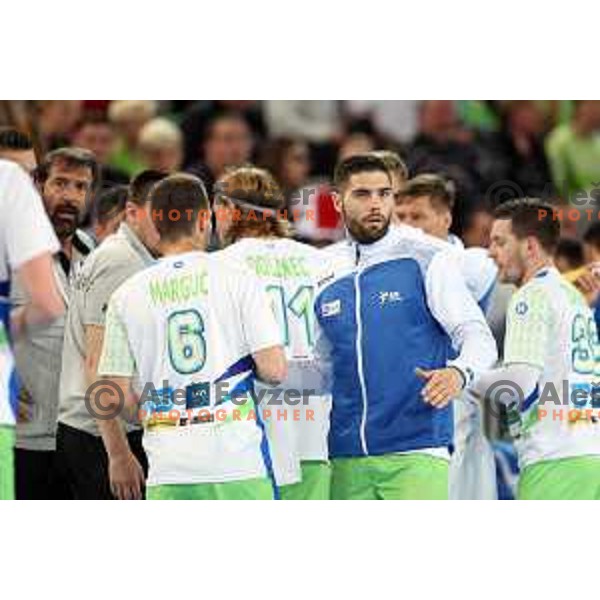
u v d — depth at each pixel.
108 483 22.73
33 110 32.66
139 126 35.19
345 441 21.25
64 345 22.94
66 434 22.80
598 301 24.88
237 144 36.25
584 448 21.70
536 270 22.58
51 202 24.41
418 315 21.11
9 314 18.25
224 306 19.52
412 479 20.84
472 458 24.09
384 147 37.94
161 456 19.58
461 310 20.75
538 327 21.34
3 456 18.03
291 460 22.20
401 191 24.72
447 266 21.02
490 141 38.09
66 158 24.52
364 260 21.50
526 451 21.95
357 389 21.17
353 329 21.20
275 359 19.41
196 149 36.00
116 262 22.22
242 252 21.97
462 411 23.95
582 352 21.81
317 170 37.41
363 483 21.23
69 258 24.59
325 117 38.09
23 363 23.19
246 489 19.45
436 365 21.06
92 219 26.27
